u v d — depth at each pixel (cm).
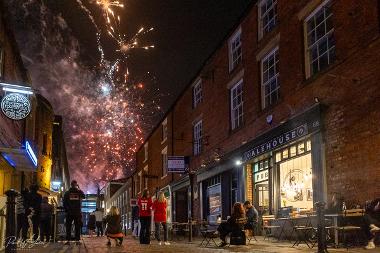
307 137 1348
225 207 2023
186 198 2923
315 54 1365
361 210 972
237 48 1983
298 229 1162
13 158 1662
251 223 1385
